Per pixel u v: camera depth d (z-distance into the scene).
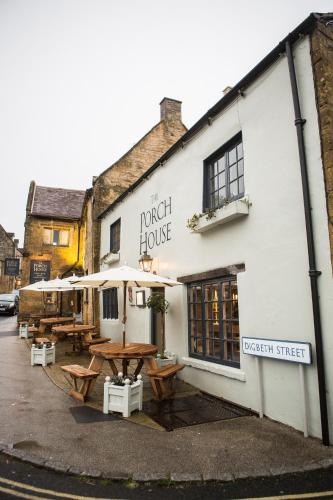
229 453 4.03
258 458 3.90
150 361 6.46
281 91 5.29
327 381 4.26
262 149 5.60
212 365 6.46
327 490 3.33
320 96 4.59
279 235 5.14
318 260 4.47
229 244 6.24
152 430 4.73
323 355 4.33
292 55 5.06
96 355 6.44
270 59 5.45
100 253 14.55
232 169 6.62
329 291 4.30
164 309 7.95
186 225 7.76
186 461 3.85
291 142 5.04
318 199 4.53
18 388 6.85
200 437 4.49
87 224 17.09
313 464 3.73
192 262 7.42
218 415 5.32
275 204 5.25
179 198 8.18
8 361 9.52
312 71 4.74
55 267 20.48
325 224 4.41
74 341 10.88
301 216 4.79
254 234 5.63
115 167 14.90
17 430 4.71
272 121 5.43
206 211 6.68
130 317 10.77
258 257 5.52
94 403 5.92
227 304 6.37
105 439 4.42
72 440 4.39
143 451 4.09
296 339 4.75
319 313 4.38
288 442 4.30
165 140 15.80
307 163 4.71
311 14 4.68
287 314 4.91
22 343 12.77
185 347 7.45
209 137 7.13
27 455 3.95
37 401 6.02
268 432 4.62
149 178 9.90
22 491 3.31
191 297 7.52
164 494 3.29
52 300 20.05
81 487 3.40
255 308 5.50
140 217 10.39
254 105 5.86
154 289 9.16
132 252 10.85
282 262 5.05
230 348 6.21
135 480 3.48
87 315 15.71
